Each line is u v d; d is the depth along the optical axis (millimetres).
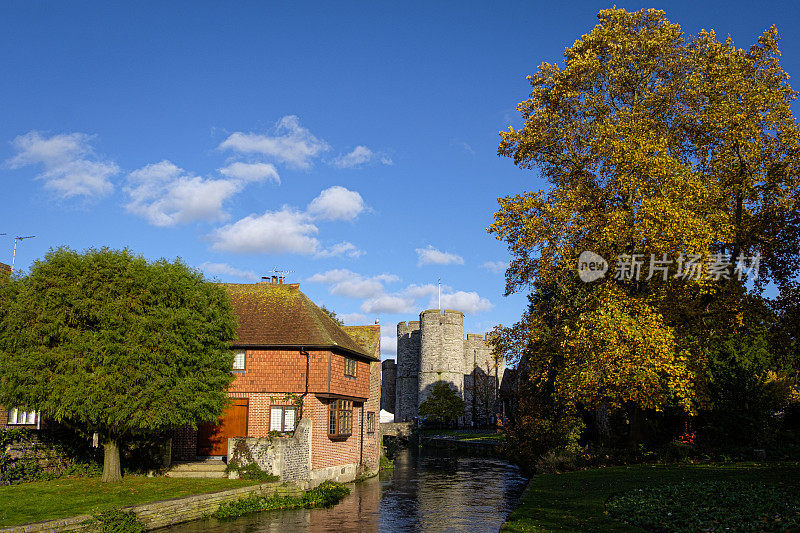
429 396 85125
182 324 21766
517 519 16062
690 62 27250
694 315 23812
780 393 30641
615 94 28547
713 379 28750
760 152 23188
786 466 22234
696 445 28625
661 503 16734
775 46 26672
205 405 22344
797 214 23047
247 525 19453
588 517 16094
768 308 24500
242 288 33000
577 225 24797
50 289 20266
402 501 25328
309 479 27328
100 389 19859
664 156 22750
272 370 29250
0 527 14664
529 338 28422
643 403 22000
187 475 25188
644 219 21812
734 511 14898
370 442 35750
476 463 44500
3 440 21047
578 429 34156
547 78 30375
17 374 19422
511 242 26406
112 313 20391
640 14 28562
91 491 20500
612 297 22453
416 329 96188
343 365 31016
